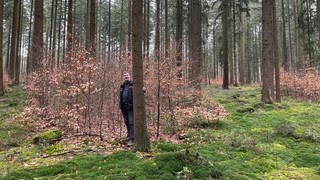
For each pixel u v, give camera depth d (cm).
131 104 859
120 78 1205
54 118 1054
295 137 912
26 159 728
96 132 977
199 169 609
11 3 2984
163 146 792
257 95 1877
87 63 973
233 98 1719
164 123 1045
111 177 572
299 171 675
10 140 880
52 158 737
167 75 1084
